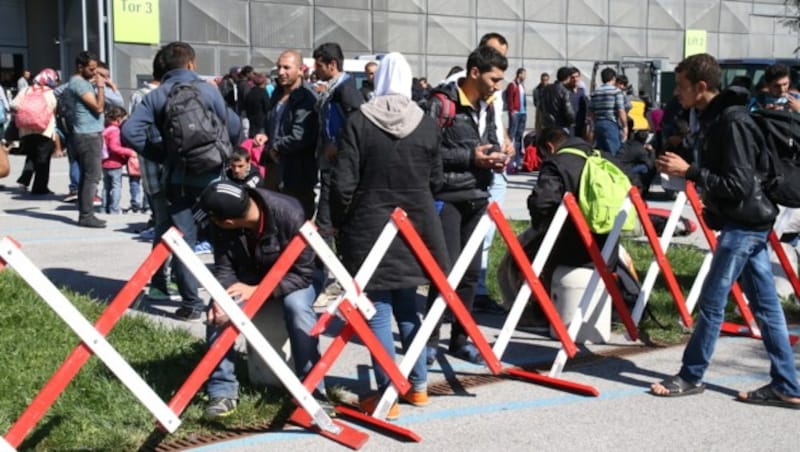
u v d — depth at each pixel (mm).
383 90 5246
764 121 5281
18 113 14664
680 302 6785
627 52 32531
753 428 5180
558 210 5996
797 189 5254
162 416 4391
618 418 5320
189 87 6883
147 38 24375
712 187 5188
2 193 15039
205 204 4848
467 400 5629
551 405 5539
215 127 6828
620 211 6324
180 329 6668
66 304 4145
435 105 6078
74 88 11422
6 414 5043
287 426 5113
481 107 6301
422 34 28781
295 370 5230
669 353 6625
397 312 5461
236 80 19250
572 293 6656
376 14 27906
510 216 13297
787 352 5465
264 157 7699
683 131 8672
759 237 5332
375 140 5082
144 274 4320
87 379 5508
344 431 4957
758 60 17984
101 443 4801
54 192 15250
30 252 10016
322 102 7395
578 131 15844
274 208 4980
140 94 13844
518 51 30500
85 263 9477
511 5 30188
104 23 24094
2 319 6660
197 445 4852
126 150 12836
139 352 6113
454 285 5398
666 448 4891
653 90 22516
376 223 5094
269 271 4766
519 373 6008
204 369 4551
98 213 12930
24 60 27547
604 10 31922
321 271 6746
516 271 7082
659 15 33000
